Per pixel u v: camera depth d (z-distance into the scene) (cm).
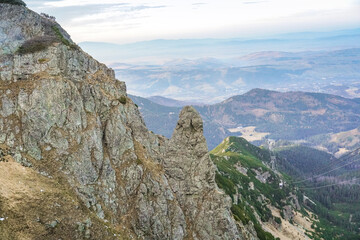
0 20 6956
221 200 7569
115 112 7338
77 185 5866
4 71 6425
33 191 5178
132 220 6381
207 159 7812
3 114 6009
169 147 7856
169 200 7100
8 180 5122
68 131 6275
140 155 7350
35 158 5791
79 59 7456
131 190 6712
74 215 5278
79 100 6662
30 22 7262
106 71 8406
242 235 8669
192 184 7575
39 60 6681
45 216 4959
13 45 6750
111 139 6969
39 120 6059
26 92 6231
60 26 8425
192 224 7238
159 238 6550
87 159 6244
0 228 4444
